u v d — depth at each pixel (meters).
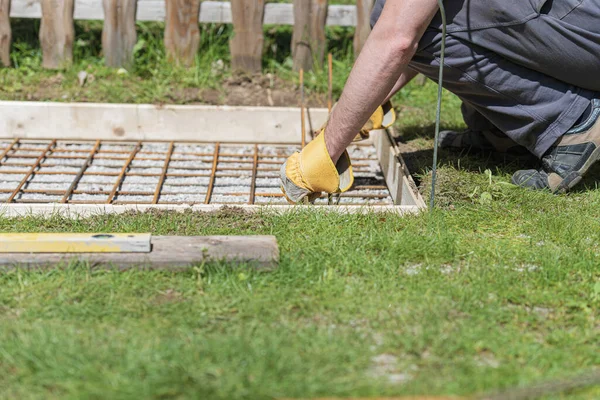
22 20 7.19
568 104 4.20
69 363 2.66
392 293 3.24
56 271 3.31
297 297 3.20
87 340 2.83
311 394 2.55
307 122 5.76
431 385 2.62
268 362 2.67
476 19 3.96
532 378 2.67
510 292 3.26
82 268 3.33
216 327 2.97
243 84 6.46
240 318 3.02
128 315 3.03
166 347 2.76
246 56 6.63
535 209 4.21
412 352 2.83
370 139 5.88
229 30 7.00
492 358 2.84
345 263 3.47
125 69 6.61
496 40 4.00
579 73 4.08
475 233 3.93
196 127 5.73
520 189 4.41
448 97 6.35
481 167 4.91
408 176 4.57
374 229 3.83
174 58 6.66
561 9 3.90
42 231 3.84
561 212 4.16
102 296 3.16
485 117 4.67
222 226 3.92
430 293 3.24
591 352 2.84
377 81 3.77
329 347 2.81
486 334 2.95
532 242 3.81
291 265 3.41
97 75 6.50
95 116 5.64
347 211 4.01
